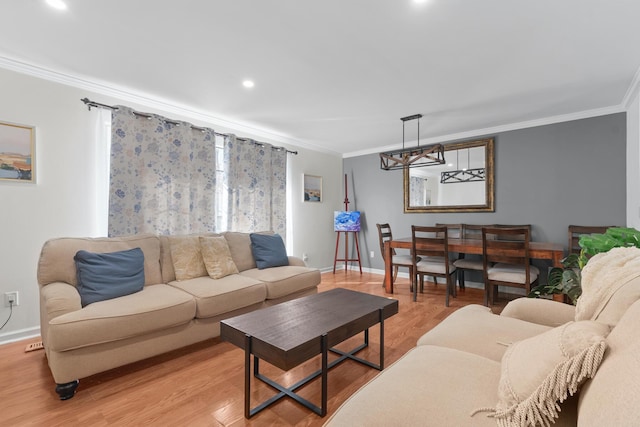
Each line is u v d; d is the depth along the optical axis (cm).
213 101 330
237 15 189
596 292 110
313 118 384
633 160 310
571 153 369
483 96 314
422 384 103
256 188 423
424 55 236
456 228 457
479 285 439
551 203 383
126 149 297
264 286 283
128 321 196
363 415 91
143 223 309
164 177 326
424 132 448
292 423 158
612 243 179
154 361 223
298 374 204
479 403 94
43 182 263
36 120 260
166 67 256
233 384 193
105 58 242
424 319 306
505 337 142
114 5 180
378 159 548
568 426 79
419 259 432
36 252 259
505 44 220
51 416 161
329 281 477
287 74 268
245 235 354
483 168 431
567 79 275
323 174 550
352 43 220
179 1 177
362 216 570
